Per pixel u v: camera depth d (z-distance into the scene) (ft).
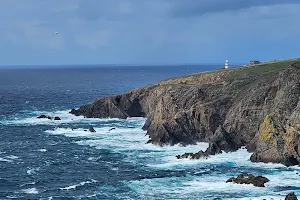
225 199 190.80
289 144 245.24
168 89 380.99
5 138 357.61
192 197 196.13
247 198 190.80
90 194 207.41
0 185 224.53
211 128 318.86
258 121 292.40
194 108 324.80
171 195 200.23
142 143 325.62
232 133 301.22
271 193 197.16
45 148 317.83
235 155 273.13
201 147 305.32
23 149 315.37
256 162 254.88
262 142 257.75
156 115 355.77
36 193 211.00
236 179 215.31
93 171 250.37
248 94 309.83
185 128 323.78
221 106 326.44
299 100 256.52
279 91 276.00
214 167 247.50
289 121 251.60
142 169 249.75
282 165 245.45
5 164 270.05
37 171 253.24
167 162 263.90
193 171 240.73
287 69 284.20
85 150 307.58
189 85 376.68
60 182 229.45
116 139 345.10
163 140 314.35
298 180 216.74
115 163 267.18
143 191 208.44
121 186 218.18
